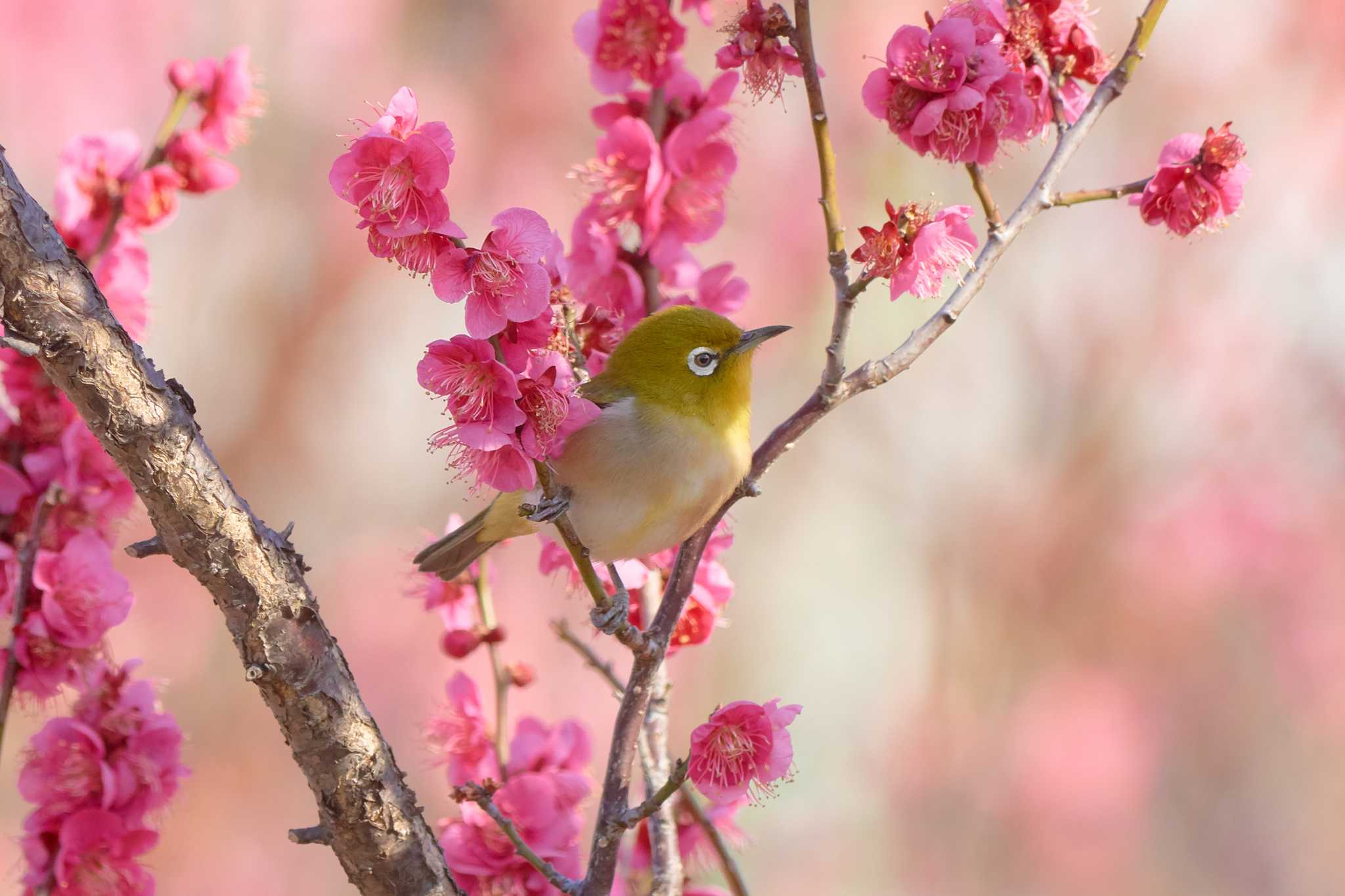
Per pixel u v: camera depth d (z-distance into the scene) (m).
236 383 14.70
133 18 14.14
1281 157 15.54
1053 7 5.64
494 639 6.60
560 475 6.51
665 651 5.39
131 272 6.66
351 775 4.84
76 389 4.48
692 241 6.64
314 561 14.46
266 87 14.79
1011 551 15.34
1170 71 15.53
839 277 5.16
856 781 14.76
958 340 15.76
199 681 13.34
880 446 15.62
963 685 15.02
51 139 13.80
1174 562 15.09
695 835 6.42
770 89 5.39
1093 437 15.56
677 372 6.61
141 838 5.48
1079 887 14.34
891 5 15.11
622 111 6.65
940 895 14.27
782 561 15.43
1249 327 15.62
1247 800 15.09
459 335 4.51
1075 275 15.77
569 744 6.45
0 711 5.51
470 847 5.98
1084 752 14.62
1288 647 15.15
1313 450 15.62
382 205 4.27
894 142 14.91
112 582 5.68
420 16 15.38
